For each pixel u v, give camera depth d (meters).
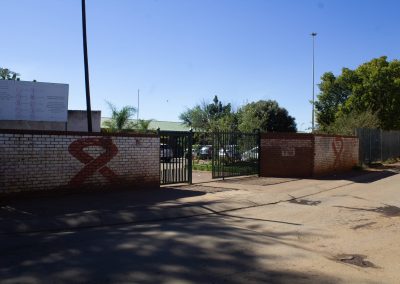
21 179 10.96
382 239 7.71
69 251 6.50
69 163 11.92
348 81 41.84
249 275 5.49
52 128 19.88
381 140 29.20
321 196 13.51
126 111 30.44
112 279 5.21
